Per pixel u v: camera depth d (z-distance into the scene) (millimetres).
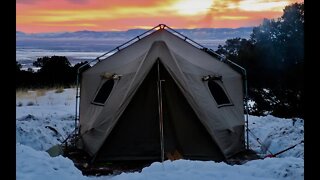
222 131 9320
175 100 9242
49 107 15859
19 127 10000
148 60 9570
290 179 6227
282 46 15484
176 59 9859
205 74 10062
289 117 14680
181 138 9070
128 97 9086
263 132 11797
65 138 11266
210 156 8977
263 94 16016
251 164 7211
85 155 9664
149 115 9164
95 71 10938
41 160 6633
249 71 15883
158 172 6668
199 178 6336
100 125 9336
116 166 8703
